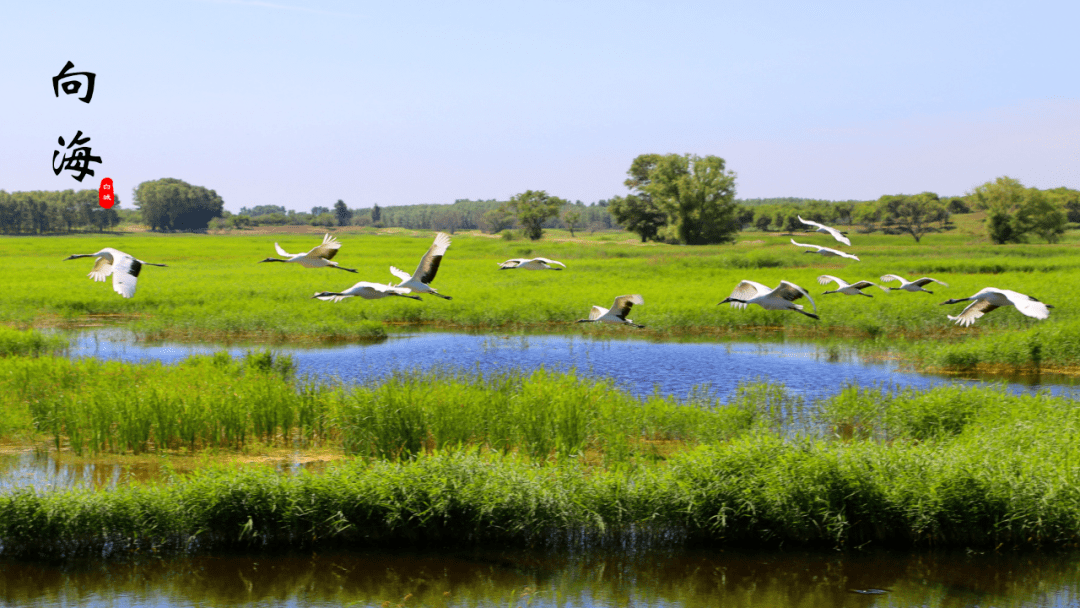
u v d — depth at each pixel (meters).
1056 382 22.95
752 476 12.31
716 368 25.66
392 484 12.03
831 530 11.80
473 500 11.99
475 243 111.69
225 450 16.19
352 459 14.66
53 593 10.50
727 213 110.69
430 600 10.53
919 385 22.45
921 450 13.24
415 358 27.66
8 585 10.65
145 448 16.08
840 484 12.12
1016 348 24.83
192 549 11.73
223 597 10.51
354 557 11.62
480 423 15.74
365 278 56.22
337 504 11.88
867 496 11.99
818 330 33.22
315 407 16.97
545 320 35.72
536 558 11.73
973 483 12.02
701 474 12.45
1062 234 119.19
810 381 23.42
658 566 11.52
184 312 35.44
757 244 109.69
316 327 32.56
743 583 11.01
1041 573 11.18
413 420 15.53
